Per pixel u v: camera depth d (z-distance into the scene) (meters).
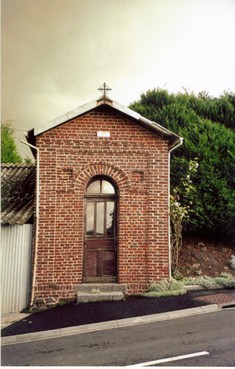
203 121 13.83
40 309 8.48
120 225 9.30
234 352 6.03
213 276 10.51
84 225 9.40
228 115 15.49
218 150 12.55
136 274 9.20
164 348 6.22
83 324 7.40
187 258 11.22
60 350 6.30
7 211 9.42
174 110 14.27
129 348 6.27
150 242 9.29
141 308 8.20
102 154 9.37
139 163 9.45
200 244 12.08
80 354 6.09
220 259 11.52
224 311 8.09
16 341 6.79
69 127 9.30
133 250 9.27
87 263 9.32
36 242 8.91
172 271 10.38
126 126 9.49
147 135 9.52
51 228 9.02
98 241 9.42
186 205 11.82
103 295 8.76
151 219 9.34
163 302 8.55
